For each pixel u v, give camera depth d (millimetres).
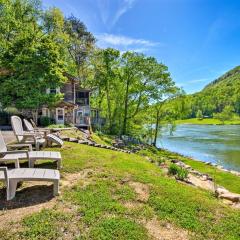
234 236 4332
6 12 22859
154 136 35531
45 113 28500
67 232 4020
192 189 6641
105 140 24062
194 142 37125
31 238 3816
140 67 33438
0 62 20656
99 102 39812
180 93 33969
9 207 4730
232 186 12359
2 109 23312
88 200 5098
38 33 24906
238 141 37344
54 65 21469
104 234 3998
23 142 9328
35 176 5145
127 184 6129
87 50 41062
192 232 4348
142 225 4383
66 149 9711
